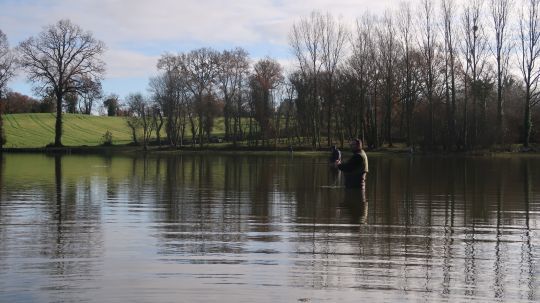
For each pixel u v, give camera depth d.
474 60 53.59
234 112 72.31
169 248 9.00
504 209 13.17
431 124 52.84
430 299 6.65
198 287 7.06
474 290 6.96
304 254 8.62
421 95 57.91
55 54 60.59
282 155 52.72
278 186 18.83
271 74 71.44
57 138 62.00
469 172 26.12
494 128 51.25
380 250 8.88
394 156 46.53
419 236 9.95
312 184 19.61
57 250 8.80
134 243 9.34
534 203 14.28
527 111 52.56
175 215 12.20
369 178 22.47
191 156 50.84
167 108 73.44
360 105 59.56
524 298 6.70
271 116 69.62
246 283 7.21
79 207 13.33
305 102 65.56
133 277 7.45
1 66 59.22
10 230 10.35
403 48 57.91
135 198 15.20
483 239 9.71
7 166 30.84
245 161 39.44
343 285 7.13
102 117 103.00
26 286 7.06
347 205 13.85
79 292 6.86
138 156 50.50
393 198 15.29
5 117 90.25
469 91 54.47
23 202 14.20
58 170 27.31
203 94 71.88
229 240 9.60
